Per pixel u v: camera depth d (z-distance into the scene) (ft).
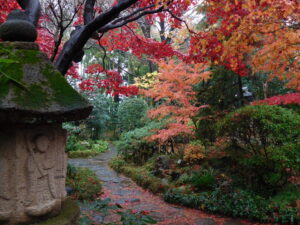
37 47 6.01
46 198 5.64
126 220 7.07
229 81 27.73
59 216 5.80
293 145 14.05
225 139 18.99
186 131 22.09
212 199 15.60
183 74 21.66
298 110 20.52
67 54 13.25
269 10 13.64
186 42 33.47
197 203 15.76
